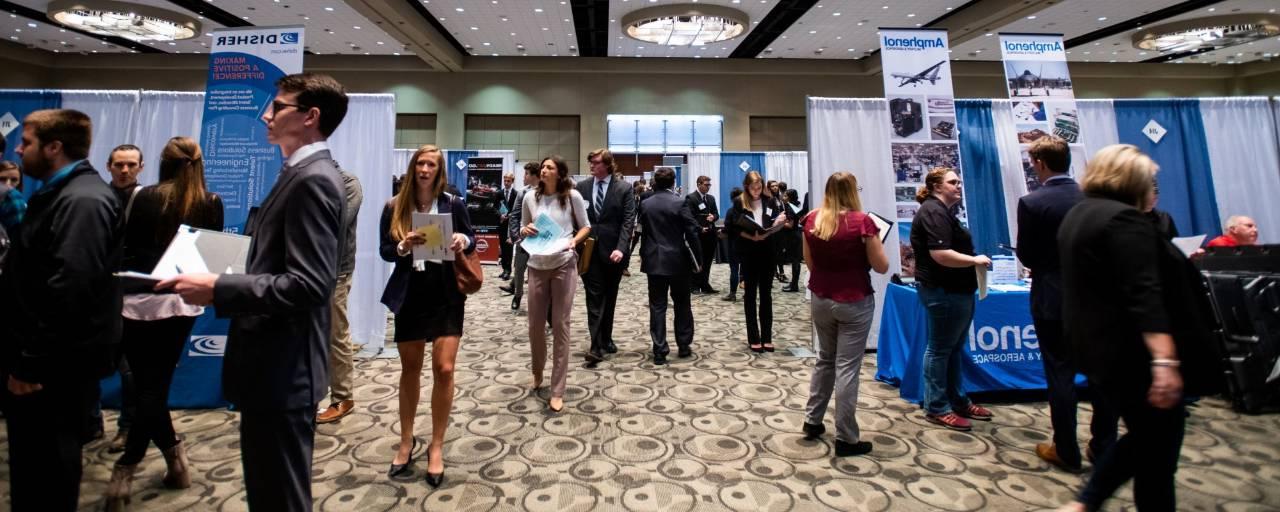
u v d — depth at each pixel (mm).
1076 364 1442
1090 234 1371
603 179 3449
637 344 4070
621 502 1826
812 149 4000
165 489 1866
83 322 1295
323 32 11188
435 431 1973
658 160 13844
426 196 2059
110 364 1432
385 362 3520
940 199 2408
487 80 13578
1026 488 1913
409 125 13633
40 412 1308
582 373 3311
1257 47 12047
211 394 2676
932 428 2457
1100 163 1452
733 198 4219
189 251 1050
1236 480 1972
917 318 2820
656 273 3498
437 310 1981
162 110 3367
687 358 3668
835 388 2223
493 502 1817
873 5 9844
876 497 1858
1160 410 1294
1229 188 3902
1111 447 1410
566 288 2703
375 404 2750
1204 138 3936
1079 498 1428
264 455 1058
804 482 1965
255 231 1095
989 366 2848
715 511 1772
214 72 2967
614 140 13789
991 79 13648
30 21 10602
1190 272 1293
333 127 1177
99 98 3344
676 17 9875
